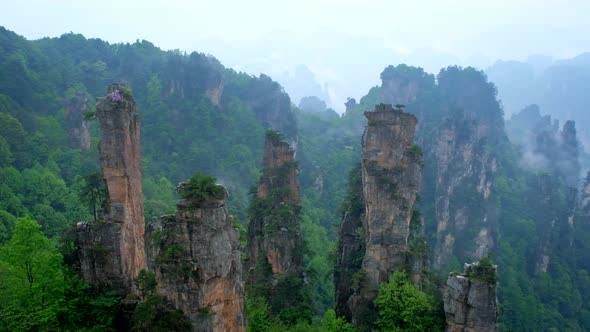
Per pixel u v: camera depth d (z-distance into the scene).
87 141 118.88
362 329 57.56
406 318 53.22
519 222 138.25
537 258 130.88
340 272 69.50
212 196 37.31
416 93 192.00
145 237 52.41
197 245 36.72
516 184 153.38
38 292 41.00
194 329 36.78
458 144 136.75
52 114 120.94
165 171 132.12
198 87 156.25
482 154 138.25
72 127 116.12
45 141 106.56
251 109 169.12
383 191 59.78
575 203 142.38
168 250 36.88
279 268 67.19
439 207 136.25
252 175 142.50
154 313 37.28
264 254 68.00
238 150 149.38
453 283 49.69
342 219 73.19
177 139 143.75
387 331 53.94
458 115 139.50
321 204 140.12
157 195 106.38
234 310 39.22
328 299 90.56
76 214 87.94
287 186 72.25
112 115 44.84
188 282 36.69
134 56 161.75
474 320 48.47
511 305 105.19
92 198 48.97
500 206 141.88
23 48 136.38
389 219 60.00
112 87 46.72
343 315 65.62
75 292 43.19
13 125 99.50
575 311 116.50
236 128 157.62
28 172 90.50
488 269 48.66
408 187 60.94
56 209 89.44
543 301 118.75
